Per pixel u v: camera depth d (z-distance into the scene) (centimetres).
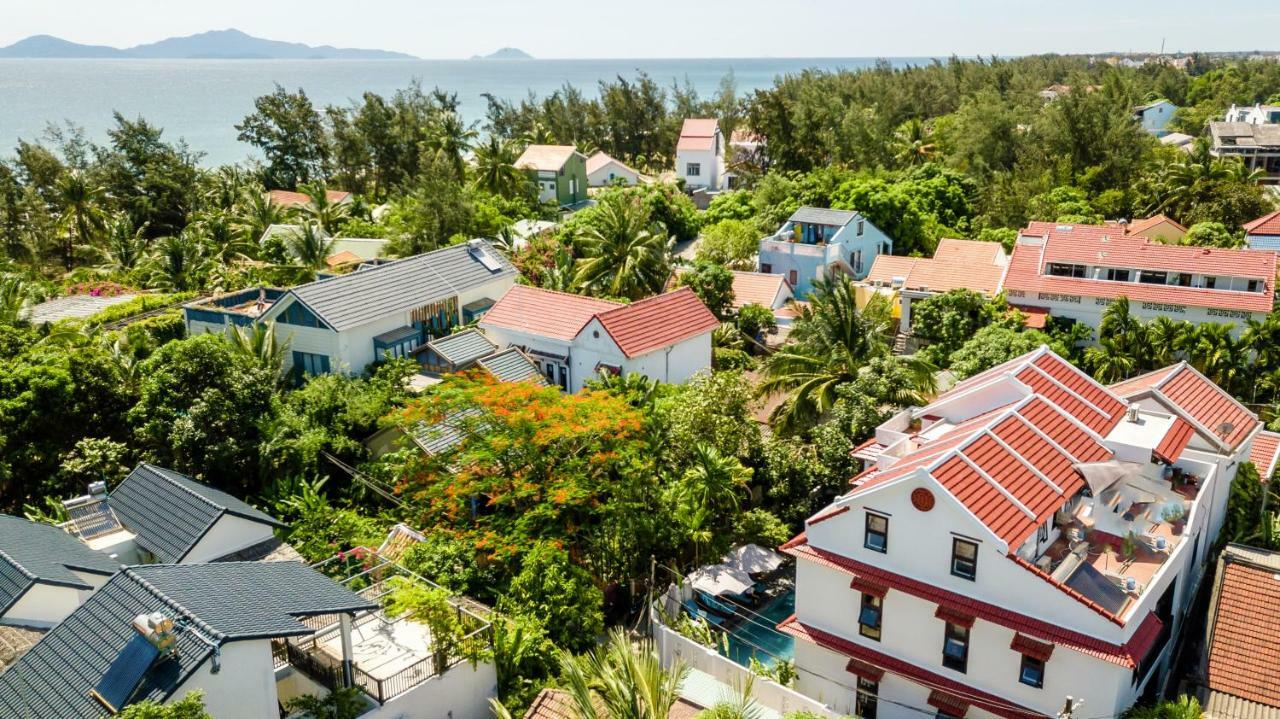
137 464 3519
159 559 2775
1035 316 5544
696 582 3256
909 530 2512
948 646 2502
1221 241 7038
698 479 3372
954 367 4834
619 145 14275
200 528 2770
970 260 6606
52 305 5572
